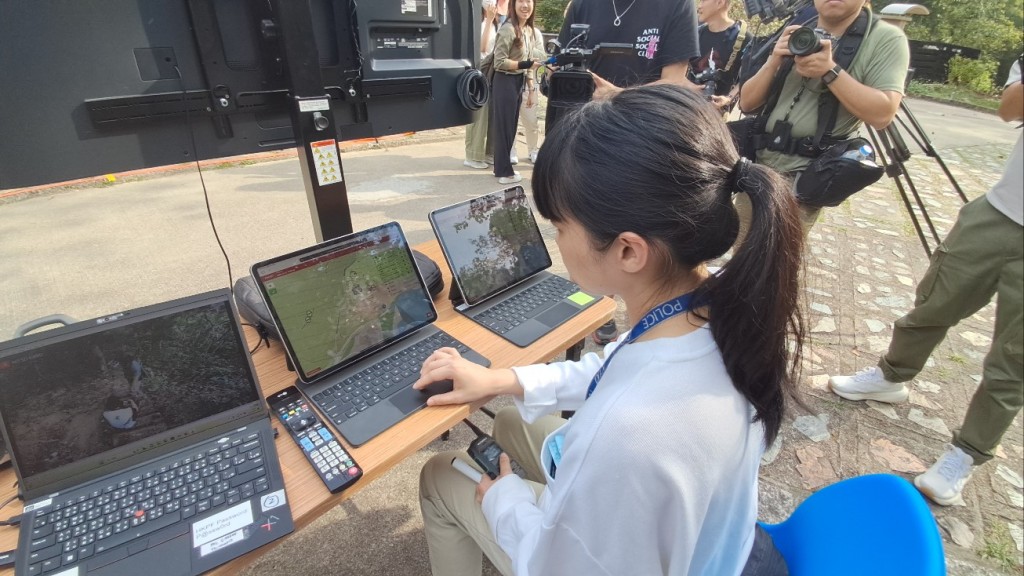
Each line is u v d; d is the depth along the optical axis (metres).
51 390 0.81
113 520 0.77
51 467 0.80
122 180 4.91
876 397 2.25
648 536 0.60
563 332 1.33
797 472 1.94
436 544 1.17
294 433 0.95
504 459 1.06
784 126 2.11
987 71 10.02
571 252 0.71
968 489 1.87
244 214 4.18
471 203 1.45
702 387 0.61
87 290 3.05
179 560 0.73
